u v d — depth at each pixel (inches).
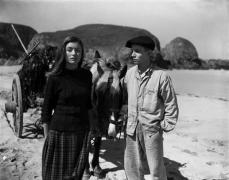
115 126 147.0
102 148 221.9
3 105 346.3
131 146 132.3
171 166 195.6
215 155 220.2
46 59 227.0
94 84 157.8
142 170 135.2
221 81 753.6
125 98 145.5
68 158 120.2
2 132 247.9
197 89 613.0
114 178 169.9
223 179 176.4
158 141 125.5
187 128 303.9
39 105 233.1
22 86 228.4
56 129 119.0
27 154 205.5
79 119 120.4
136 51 122.5
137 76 125.8
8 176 173.9
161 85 121.3
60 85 118.4
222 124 314.5
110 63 159.9
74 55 116.2
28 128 259.9
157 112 124.0
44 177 121.6
